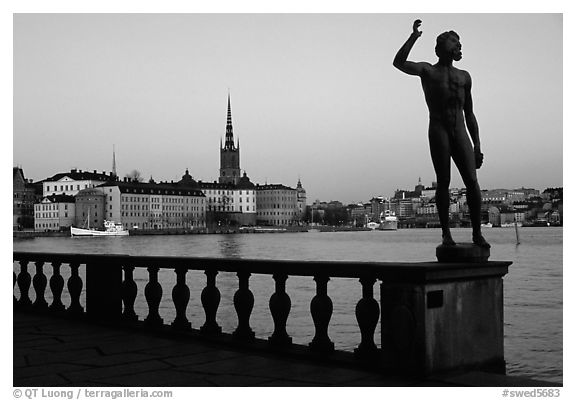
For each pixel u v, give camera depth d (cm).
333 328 2620
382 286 752
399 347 736
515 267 6738
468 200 811
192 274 5066
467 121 822
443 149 794
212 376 771
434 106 802
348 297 3575
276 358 852
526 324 2961
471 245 791
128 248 12925
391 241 17125
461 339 759
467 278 768
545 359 2241
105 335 1037
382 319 752
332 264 816
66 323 1162
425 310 721
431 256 9525
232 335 966
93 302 1166
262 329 2553
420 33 790
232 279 4238
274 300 888
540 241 15162
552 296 4031
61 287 1257
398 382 721
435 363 732
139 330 1072
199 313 2956
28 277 1329
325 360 822
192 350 911
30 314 1280
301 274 856
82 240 18300
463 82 802
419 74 805
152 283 1073
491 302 794
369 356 793
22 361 862
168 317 2770
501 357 803
